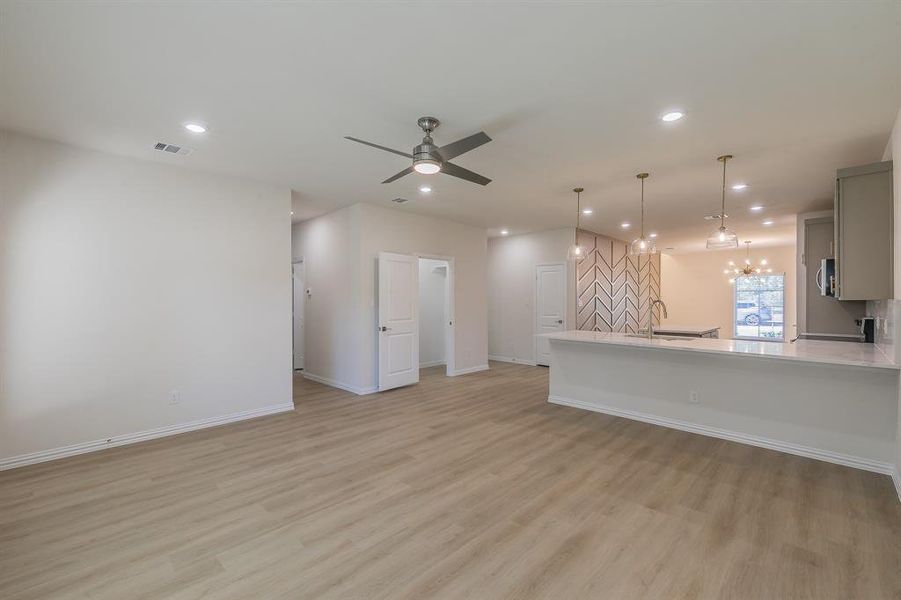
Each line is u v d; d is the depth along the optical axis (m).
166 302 4.11
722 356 3.95
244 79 2.56
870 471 3.22
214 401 4.40
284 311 4.94
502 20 2.02
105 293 3.77
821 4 1.88
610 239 9.03
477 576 2.03
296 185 4.86
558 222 7.15
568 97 2.77
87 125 3.21
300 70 2.46
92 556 2.19
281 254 4.92
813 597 1.87
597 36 2.14
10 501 2.78
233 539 2.34
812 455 3.48
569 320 7.67
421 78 2.55
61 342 3.55
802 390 3.55
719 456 3.52
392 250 6.12
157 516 2.59
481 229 7.68
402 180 4.64
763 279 10.98
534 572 2.05
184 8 1.93
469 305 7.43
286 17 2.00
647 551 2.21
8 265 3.34
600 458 3.47
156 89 2.68
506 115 3.03
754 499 2.77
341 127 3.24
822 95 2.72
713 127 3.22
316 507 2.69
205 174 4.36
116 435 3.81
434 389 6.07
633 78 2.54
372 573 2.05
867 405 3.27
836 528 2.41
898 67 2.39
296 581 2.00
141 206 3.96
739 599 1.86
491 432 4.14
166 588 1.95
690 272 11.98
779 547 2.24
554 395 5.27
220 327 4.45
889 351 3.43
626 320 9.69
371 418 4.63
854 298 3.32
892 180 3.20
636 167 4.14
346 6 1.92
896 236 3.06
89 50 2.26
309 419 4.61
